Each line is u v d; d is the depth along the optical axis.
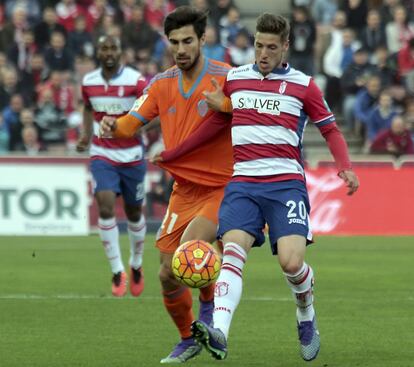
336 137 20.56
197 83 21.77
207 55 59.84
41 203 51.94
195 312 28.58
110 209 32.38
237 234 19.91
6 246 47.00
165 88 22.02
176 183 22.16
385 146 56.25
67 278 36.19
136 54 62.22
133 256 32.19
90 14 65.94
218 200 21.75
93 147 33.47
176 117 21.94
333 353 22.81
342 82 63.06
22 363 21.59
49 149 57.91
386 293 32.53
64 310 28.95
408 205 52.72
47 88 59.16
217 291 19.45
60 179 52.00
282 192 20.19
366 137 59.25
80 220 52.09
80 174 52.06
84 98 33.84
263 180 20.27
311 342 20.89
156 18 66.50
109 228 32.16
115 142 33.06
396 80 62.31
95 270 38.53
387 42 65.19
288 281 20.33
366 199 52.81
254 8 71.38
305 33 64.75
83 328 25.97
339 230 52.81
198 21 21.36
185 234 21.33
